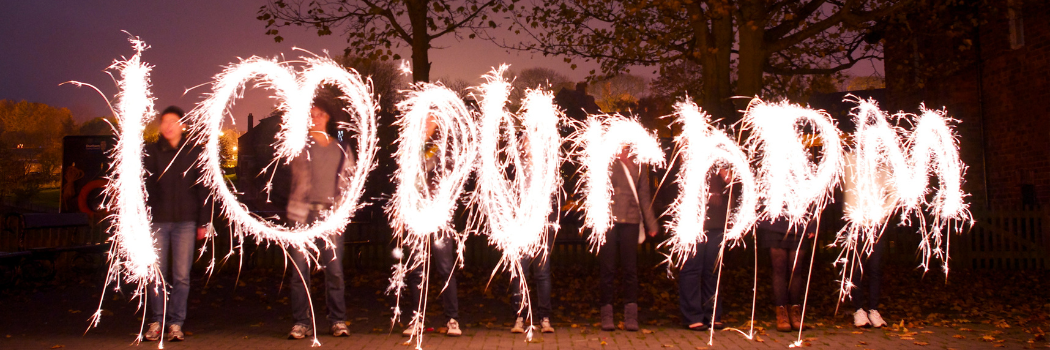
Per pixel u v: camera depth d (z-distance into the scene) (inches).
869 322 289.7
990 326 291.9
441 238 263.1
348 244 551.5
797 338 261.0
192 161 253.4
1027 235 564.1
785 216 282.4
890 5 553.3
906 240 580.7
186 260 253.0
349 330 277.6
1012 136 623.5
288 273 530.6
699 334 270.2
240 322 301.1
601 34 621.3
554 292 417.1
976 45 658.2
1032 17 600.7
